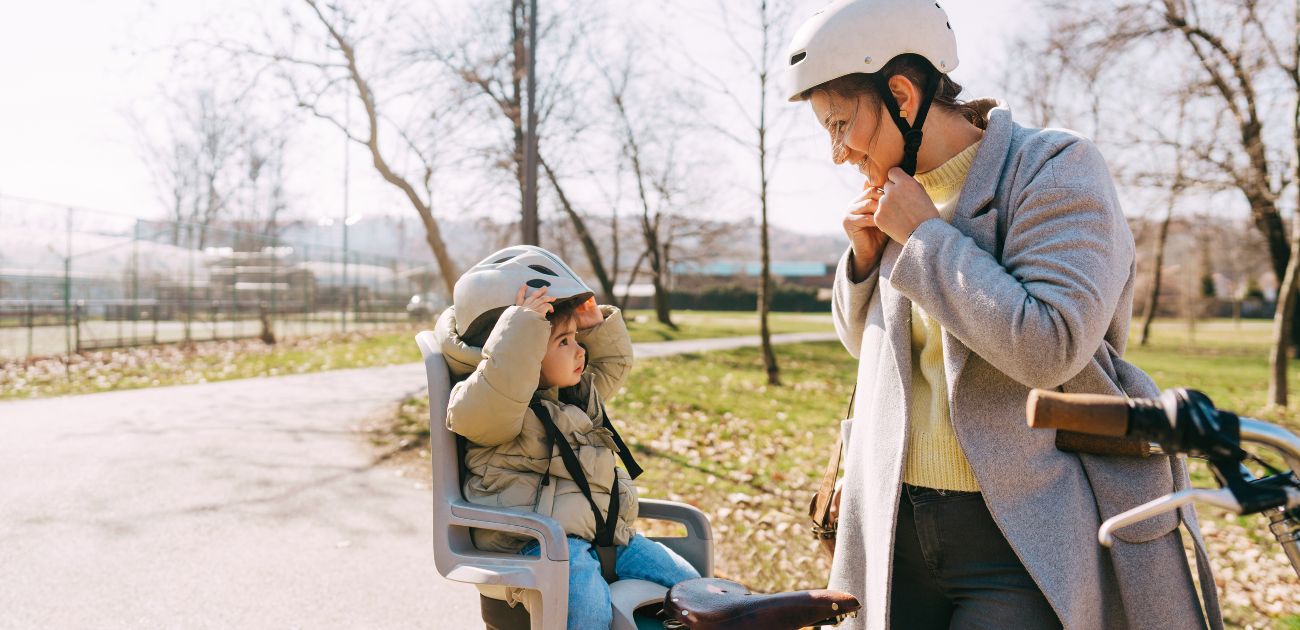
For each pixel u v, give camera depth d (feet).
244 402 31.50
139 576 13.23
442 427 6.88
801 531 16.24
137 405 30.32
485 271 7.35
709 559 7.85
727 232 91.91
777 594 5.56
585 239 79.66
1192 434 3.43
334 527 16.21
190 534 15.48
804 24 5.66
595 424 7.75
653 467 21.26
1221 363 69.26
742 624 5.36
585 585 6.56
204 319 84.58
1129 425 3.44
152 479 19.39
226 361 49.73
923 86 5.37
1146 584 4.92
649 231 97.66
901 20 5.25
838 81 5.41
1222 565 14.80
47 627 11.18
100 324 80.38
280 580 13.25
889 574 5.42
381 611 12.14
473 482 7.11
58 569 13.39
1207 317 172.35
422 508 17.76
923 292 4.99
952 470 5.34
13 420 26.53
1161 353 82.23
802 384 43.86
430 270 124.88
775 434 27.50
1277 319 40.81
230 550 14.64
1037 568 4.88
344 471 20.84
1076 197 4.85
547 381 7.50
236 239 88.74
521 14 49.67
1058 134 5.21
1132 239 5.20
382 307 109.50
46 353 53.72
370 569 13.91
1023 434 5.04
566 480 7.13
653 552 7.38
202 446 23.17
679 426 28.19
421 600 12.60
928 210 5.19
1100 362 5.13
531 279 7.27
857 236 6.02
